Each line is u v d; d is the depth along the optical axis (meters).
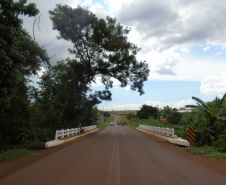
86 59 28.92
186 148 12.54
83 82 29.89
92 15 25.17
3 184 5.22
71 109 29.03
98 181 5.47
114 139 18.52
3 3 7.96
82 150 11.34
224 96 15.34
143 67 28.98
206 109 15.94
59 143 14.59
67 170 6.69
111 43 25.59
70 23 25.56
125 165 7.48
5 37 7.76
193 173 6.41
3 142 13.31
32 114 17.75
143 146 13.36
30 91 18.50
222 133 15.20
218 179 5.75
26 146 12.80
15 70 8.53
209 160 8.83
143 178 5.78
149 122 49.06
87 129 31.88
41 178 5.76
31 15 8.91
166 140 17.59
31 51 15.32
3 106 8.66
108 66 28.17
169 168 7.07
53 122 19.48
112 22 26.61
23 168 7.05
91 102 33.66
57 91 27.03
